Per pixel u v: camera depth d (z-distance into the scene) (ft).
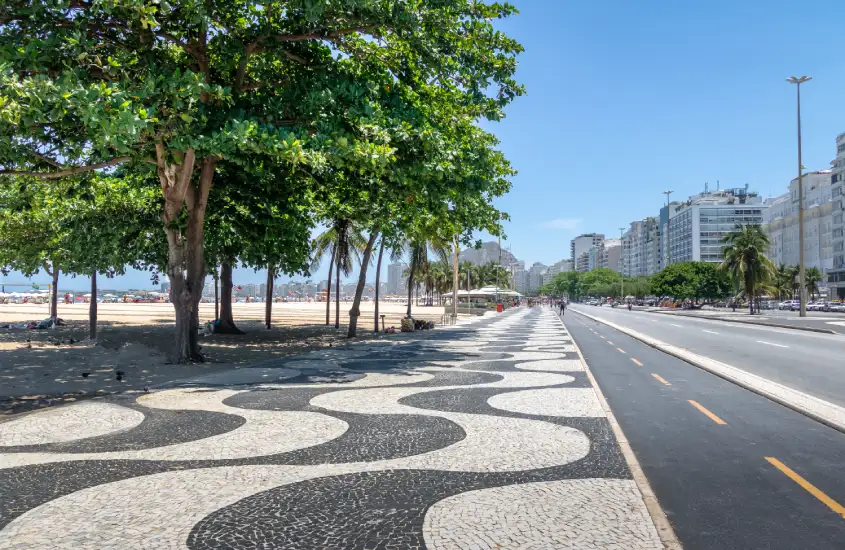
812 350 63.31
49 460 20.18
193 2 41.70
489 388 37.11
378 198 58.39
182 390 36.29
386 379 41.50
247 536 13.61
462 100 57.72
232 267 94.89
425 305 384.06
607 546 12.96
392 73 56.75
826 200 350.23
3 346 66.54
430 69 53.83
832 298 320.29
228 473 18.67
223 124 44.45
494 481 17.85
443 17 49.67
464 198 62.34
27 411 30.30
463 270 354.54
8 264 100.48
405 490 16.99
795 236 392.06
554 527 14.08
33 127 35.32
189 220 52.39
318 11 42.27
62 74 36.70
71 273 96.37
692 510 15.58
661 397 33.81
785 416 28.14
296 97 48.78
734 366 48.14
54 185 62.59
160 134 39.50
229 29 47.47
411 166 47.52
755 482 17.97
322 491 16.90
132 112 34.35
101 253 73.97
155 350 62.90
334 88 46.78
